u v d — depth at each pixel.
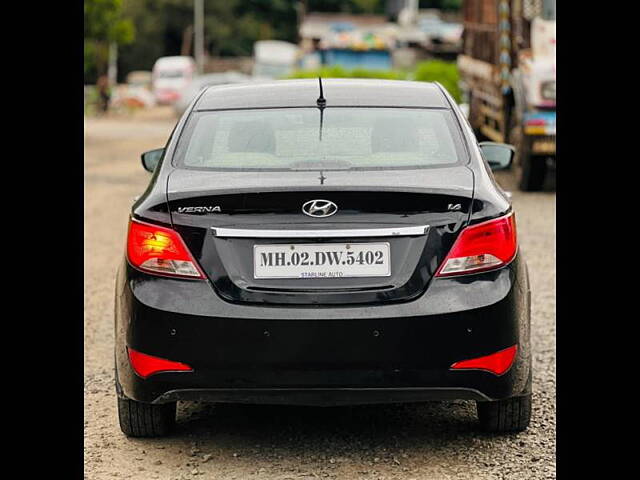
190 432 5.46
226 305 4.65
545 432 5.38
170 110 59.19
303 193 4.68
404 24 59.00
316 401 4.71
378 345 4.61
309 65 44.84
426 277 4.68
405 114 5.48
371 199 4.67
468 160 5.16
